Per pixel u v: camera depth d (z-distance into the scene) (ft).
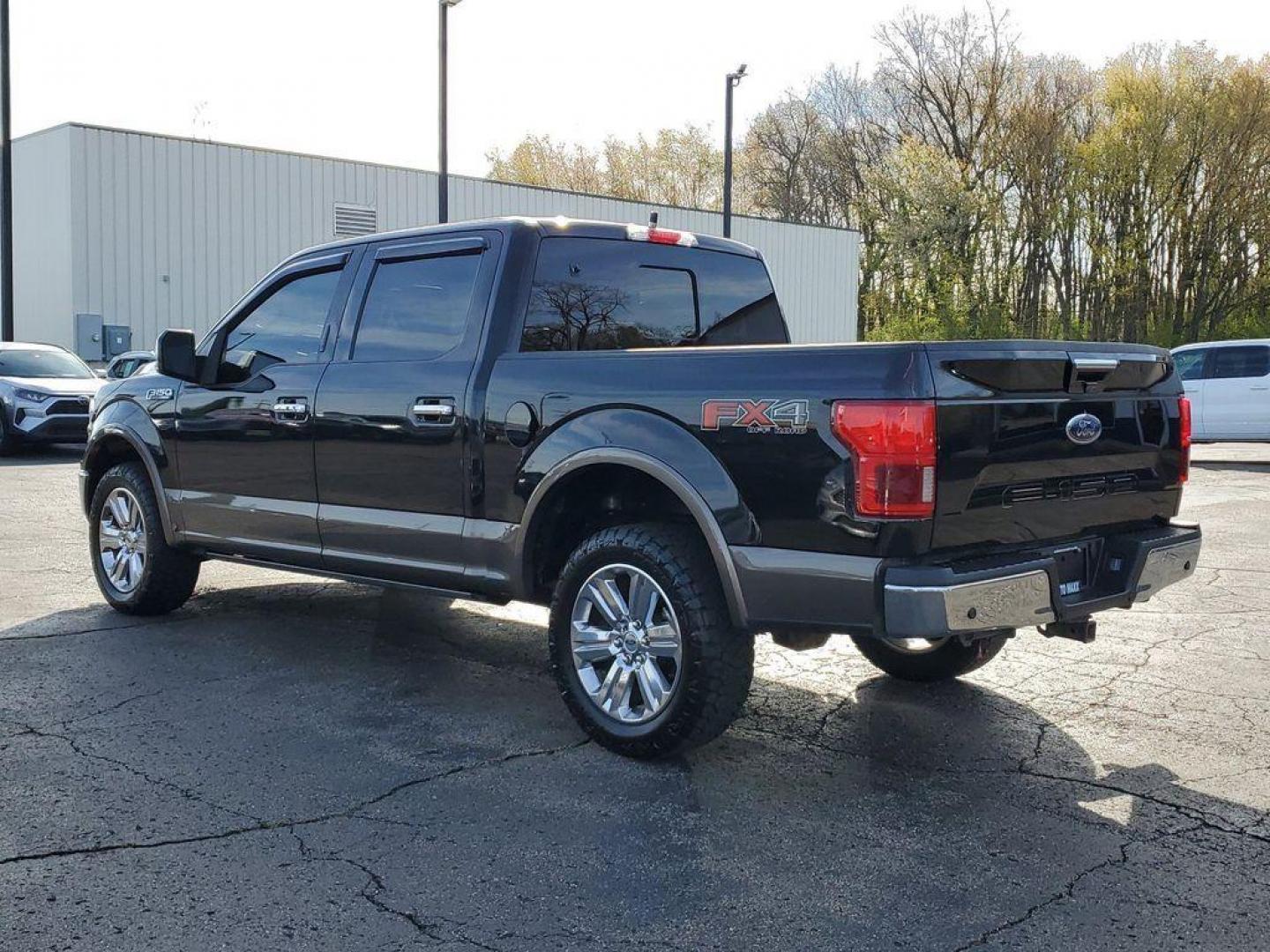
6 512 34.63
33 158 80.02
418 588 16.06
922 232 139.74
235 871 10.51
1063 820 12.02
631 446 13.28
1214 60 130.00
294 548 17.61
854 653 19.25
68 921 9.50
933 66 147.23
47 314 79.61
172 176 80.12
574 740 14.38
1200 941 9.46
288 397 17.43
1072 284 139.85
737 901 10.08
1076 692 16.88
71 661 17.71
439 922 9.61
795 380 12.10
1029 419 12.30
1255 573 27.12
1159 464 14.25
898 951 9.25
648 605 13.53
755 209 178.40
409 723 14.97
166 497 19.70
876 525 11.51
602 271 16.29
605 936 9.41
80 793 12.30
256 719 14.99
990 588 11.69
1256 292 130.52
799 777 13.23
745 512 12.39
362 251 17.30
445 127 68.90
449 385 15.30
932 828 11.77
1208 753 14.19
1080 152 133.90
